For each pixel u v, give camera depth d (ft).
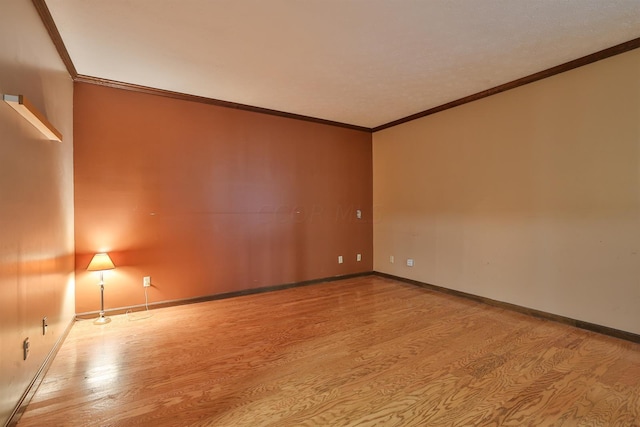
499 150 11.95
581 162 9.77
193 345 8.69
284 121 14.98
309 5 7.07
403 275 16.21
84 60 9.52
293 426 5.45
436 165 14.39
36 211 6.68
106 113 11.05
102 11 7.21
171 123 12.25
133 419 5.63
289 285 15.15
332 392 6.46
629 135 8.80
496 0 6.95
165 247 12.15
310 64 9.96
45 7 7.02
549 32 8.22
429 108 14.30
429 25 7.89
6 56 5.37
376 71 10.51
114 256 11.21
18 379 5.60
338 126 16.70
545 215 10.64
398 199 16.37
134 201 11.55
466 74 10.77
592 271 9.55
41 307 6.92
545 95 10.61
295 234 15.33
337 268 16.75
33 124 6.41
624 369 7.29
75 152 10.53
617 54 8.95
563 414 5.72
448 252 13.92
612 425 5.43
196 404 6.07
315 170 15.93
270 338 9.16
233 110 13.62
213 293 13.14
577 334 9.34
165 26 7.83
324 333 9.50
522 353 8.14
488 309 11.76
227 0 6.88
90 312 10.82
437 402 6.11
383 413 5.79
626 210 8.89
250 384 6.77
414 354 8.12
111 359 7.88
